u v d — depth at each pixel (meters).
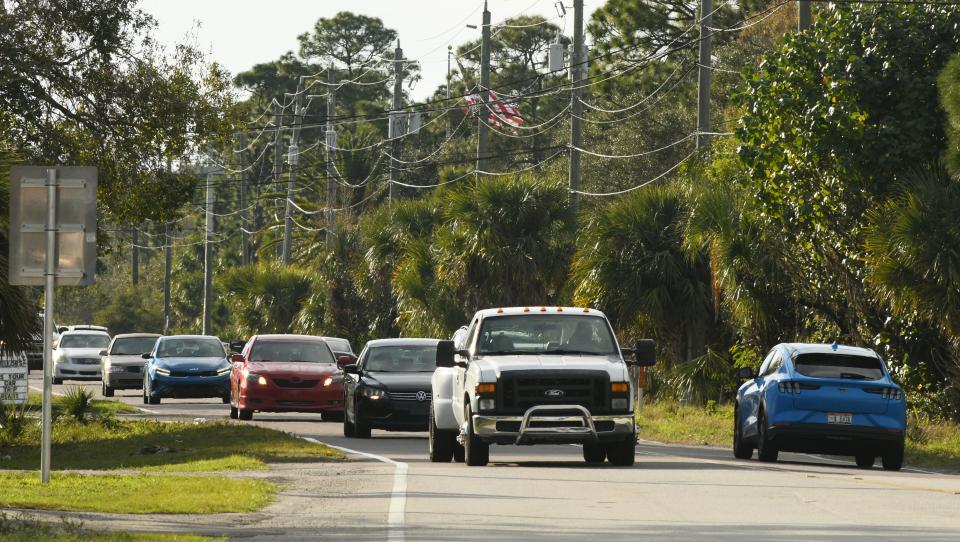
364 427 65.50
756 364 80.06
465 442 47.12
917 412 69.50
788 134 72.06
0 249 54.22
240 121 80.81
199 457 51.75
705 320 88.38
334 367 79.94
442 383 50.84
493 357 47.47
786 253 76.06
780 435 51.22
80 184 39.81
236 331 165.50
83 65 76.00
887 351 70.81
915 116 70.25
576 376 45.97
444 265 106.50
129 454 54.66
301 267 163.38
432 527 30.91
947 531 30.09
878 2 72.00
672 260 87.44
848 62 70.75
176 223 85.69
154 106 76.75
